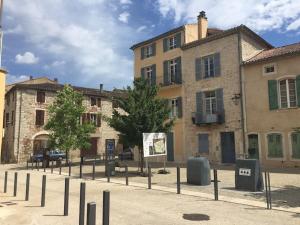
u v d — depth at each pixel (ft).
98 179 54.54
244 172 40.32
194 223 24.47
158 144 59.62
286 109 69.56
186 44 90.43
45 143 127.54
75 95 99.55
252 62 75.15
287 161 68.44
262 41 86.33
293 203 31.73
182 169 69.36
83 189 22.74
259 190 39.40
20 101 123.85
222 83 81.87
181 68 92.89
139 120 59.41
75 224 24.61
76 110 97.25
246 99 76.54
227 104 80.28
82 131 97.76
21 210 29.66
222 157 80.53
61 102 98.12
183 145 89.61
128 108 60.34
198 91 87.30
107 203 17.26
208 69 86.12
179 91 92.38
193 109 88.28
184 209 29.40
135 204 31.86
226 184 45.50
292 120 68.49
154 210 29.07
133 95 61.46
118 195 37.35
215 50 84.28
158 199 34.58
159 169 68.95
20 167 92.38
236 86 78.84
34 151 124.67
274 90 71.77
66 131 96.12
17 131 121.90
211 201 33.22
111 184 47.67
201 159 45.91
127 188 43.14
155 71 101.60
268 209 29.22
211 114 81.35
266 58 72.38
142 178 54.95
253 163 39.73
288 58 69.97
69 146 94.68
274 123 71.20
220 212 28.09
